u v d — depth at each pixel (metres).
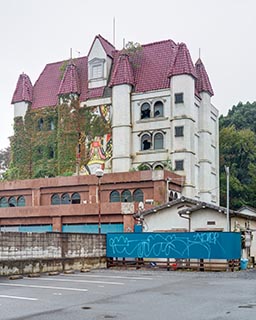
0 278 18.53
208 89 53.97
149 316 9.91
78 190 44.94
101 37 54.91
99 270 23.58
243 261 23.94
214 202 55.25
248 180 70.06
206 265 23.67
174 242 23.88
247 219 28.28
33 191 47.06
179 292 14.02
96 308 10.99
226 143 71.12
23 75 58.53
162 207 28.69
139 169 48.56
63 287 15.41
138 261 24.83
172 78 48.88
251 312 10.36
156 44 54.09
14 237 20.02
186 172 46.91
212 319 9.52
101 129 51.78
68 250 23.12
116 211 38.88
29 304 11.62
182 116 47.78
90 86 53.75
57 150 54.06
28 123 56.78
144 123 49.97
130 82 50.78
